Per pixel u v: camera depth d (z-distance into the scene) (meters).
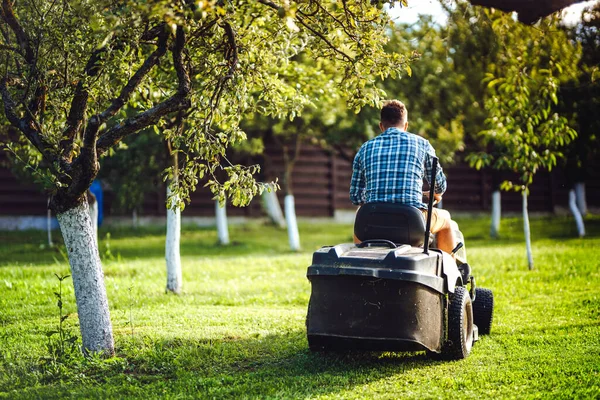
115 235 20.97
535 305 9.91
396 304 5.92
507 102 10.71
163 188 23.22
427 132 17.72
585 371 6.15
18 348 7.28
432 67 16.80
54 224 21.98
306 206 25.39
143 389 5.87
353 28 6.94
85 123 7.00
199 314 9.27
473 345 7.34
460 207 26.19
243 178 6.48
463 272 7.38
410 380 5.97
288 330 8.16
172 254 11.30
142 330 8.16
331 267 6.02
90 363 6.45
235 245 19.56
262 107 7.52
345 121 16.83
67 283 11.45
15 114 6.74
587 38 11.05
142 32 6.64
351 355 6.84
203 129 6.54
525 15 6.30
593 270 12.84
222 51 7.08
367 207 6.41
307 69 9.98
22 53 6.80
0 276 12.27
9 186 21.69
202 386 5.93
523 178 11.06
